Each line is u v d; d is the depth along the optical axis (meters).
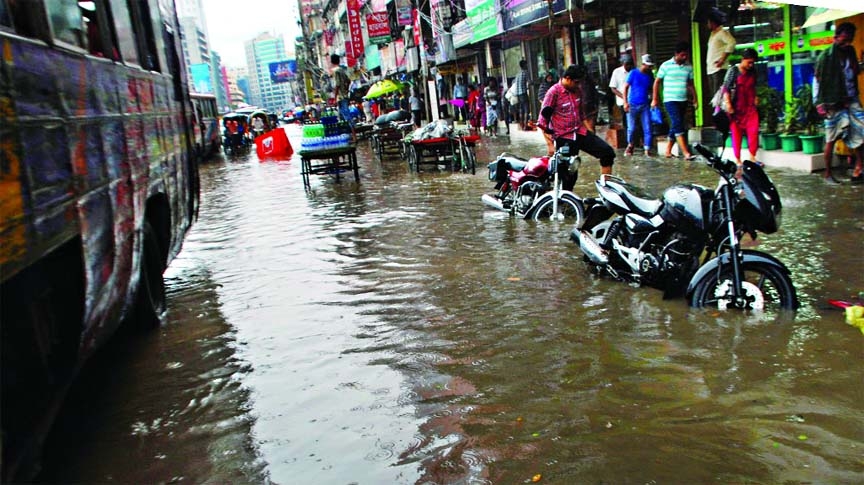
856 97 8.87
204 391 4.65
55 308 3.54
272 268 8.11
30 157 2.90
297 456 3.69
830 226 7.16
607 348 4.73
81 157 3.61
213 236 10.84
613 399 4.01
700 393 3.98
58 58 3.43
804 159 10.20
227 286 7.45
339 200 13.55
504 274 6.81
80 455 3.87
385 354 5.01
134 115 5.00
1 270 2.51
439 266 7.36
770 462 3.27
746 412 3.74
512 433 3.73
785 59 11.33
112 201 4.16
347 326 5.71
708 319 5.06
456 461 3.50
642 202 5.93
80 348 3.60
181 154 7.26
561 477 3.29
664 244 5.82
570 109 9.44
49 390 3.33
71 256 3.46
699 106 14.23
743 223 5.21
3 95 2.69
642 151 14.56
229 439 3.95
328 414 4.15
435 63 29.39
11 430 2.96
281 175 20.53
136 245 4.90
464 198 11.92
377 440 3.79
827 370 4.12
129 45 5.16
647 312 5.34
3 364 2.93
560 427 3.75
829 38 10.42
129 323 5.93
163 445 3.94
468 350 4.93
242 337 5.68
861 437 3.42
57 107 3.32
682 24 15.09
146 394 4.66
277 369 4.93
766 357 4.36
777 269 5.05
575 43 18.72
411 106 32.28
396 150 23.64
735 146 10.64
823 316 4.94
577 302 5.74
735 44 12.14
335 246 9.02
